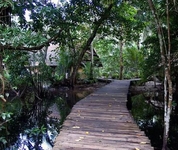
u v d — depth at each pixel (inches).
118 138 133.1
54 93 425.4
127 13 445.7
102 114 192.2
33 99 371.9
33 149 169.2
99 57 715.4
